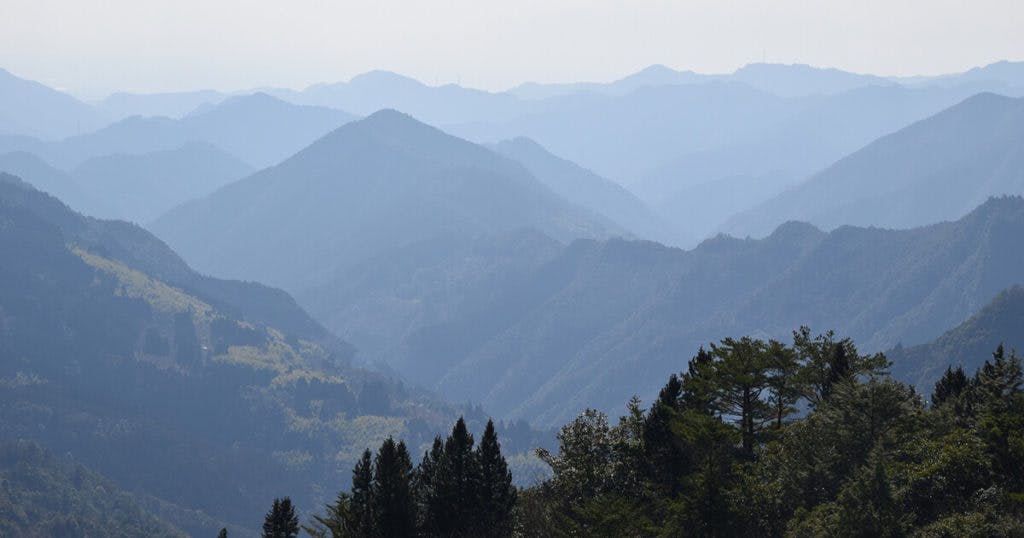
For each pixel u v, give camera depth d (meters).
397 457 66.06
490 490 66.19
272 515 68.31
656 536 59.12
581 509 60.94
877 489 52.50
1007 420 56.28
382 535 63.69
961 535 48.38
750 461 69.00
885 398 63.97
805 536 54.50
